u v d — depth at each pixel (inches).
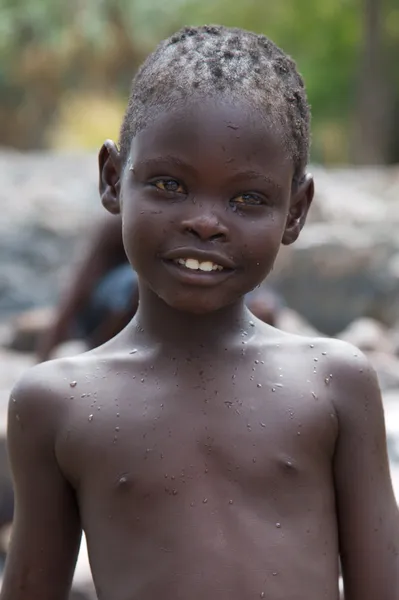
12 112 1620.3
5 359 512.4
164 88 126.8
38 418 132.5
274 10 1499.8
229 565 124.9
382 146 1343.5
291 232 136.9
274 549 126.0
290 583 125.3
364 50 1330.0
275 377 132.7
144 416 130.1
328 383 133.3
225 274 126.0
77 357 136.6
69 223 679.7
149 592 125.3
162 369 133.0
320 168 854.5
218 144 123.7
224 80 126.3
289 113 129.6
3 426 338.0
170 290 125.7
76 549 137.4
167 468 128.0
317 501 129.8
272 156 126.5
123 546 127.5
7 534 332.2
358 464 133.0
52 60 1534.2
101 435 129.8
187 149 123.8
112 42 1509.6
